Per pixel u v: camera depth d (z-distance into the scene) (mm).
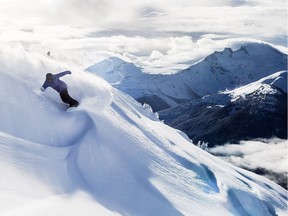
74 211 5211
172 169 13516
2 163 5977
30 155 6895
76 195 6184
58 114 10047
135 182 8984
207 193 14109
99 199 6617
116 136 11172
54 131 9070
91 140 9555
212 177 17109
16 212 4488
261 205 18422
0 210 4434
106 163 9039
